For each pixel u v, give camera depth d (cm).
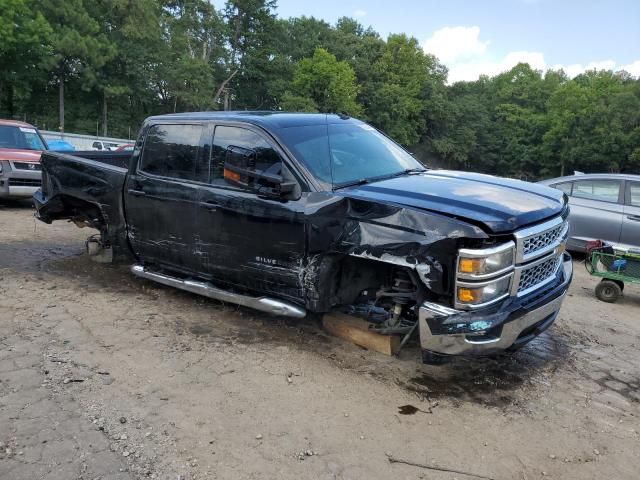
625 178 873
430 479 288
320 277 402
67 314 491
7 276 595
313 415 343
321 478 283
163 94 5628
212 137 473
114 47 4578
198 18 5812
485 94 8988
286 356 426
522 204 377
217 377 387
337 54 6862
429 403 367
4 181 995
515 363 444
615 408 378
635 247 839
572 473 302
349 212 377
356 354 435
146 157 527
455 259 342
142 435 313
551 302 386
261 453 302
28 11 3897
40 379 369
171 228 500
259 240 429
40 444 299
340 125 494
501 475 295
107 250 659
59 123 4828
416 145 7525
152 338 449
